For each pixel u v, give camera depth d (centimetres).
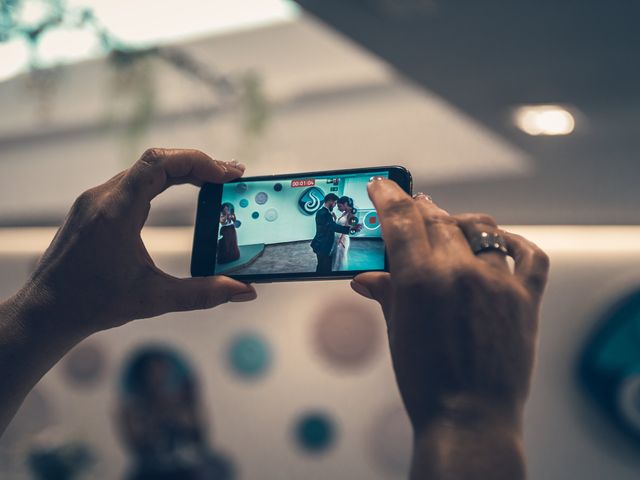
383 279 83
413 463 60
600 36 295
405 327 64
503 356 62
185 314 517
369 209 112
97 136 483
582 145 392
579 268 427
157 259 518
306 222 114
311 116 442
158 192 93
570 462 415
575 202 404
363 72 423
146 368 511
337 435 470
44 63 347
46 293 87
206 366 506
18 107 479
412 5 278
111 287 89
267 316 500
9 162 529
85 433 518
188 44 405
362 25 300
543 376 427
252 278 112
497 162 414
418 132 426
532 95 348
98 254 88
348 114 435
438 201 430
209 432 496
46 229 558
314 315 488
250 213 115
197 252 114
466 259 66
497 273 66
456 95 356
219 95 432
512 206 417
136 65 386
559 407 422
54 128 500
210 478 487
